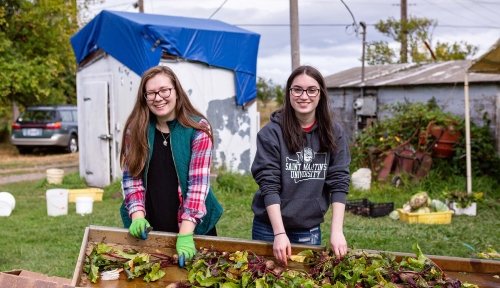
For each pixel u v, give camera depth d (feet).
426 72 50.80
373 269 10.42
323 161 11.93
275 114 12.08
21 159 65.92
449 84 42.75
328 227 27.30
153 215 12.25
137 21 37.45
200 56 39.27
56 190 30.94
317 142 11.85
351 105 54.08
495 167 38.75
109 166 41.16
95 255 11.12
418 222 28.81
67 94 90.89
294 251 11.50
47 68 70.18
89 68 42.63
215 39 39.91
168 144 11.98
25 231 26.45
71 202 35.94
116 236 11.72
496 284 10.82
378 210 30.48
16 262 21.06
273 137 11.80
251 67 42.14
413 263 10.80
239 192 35.88
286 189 11.88
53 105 73.61
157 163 12.01
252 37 41.88
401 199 34.81
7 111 85.10
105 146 40.93
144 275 10.82
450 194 31.94
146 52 36.86
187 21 41.29
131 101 38.17
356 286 10.27
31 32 69.62
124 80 38.68
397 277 10.44
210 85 40.22
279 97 106.63
